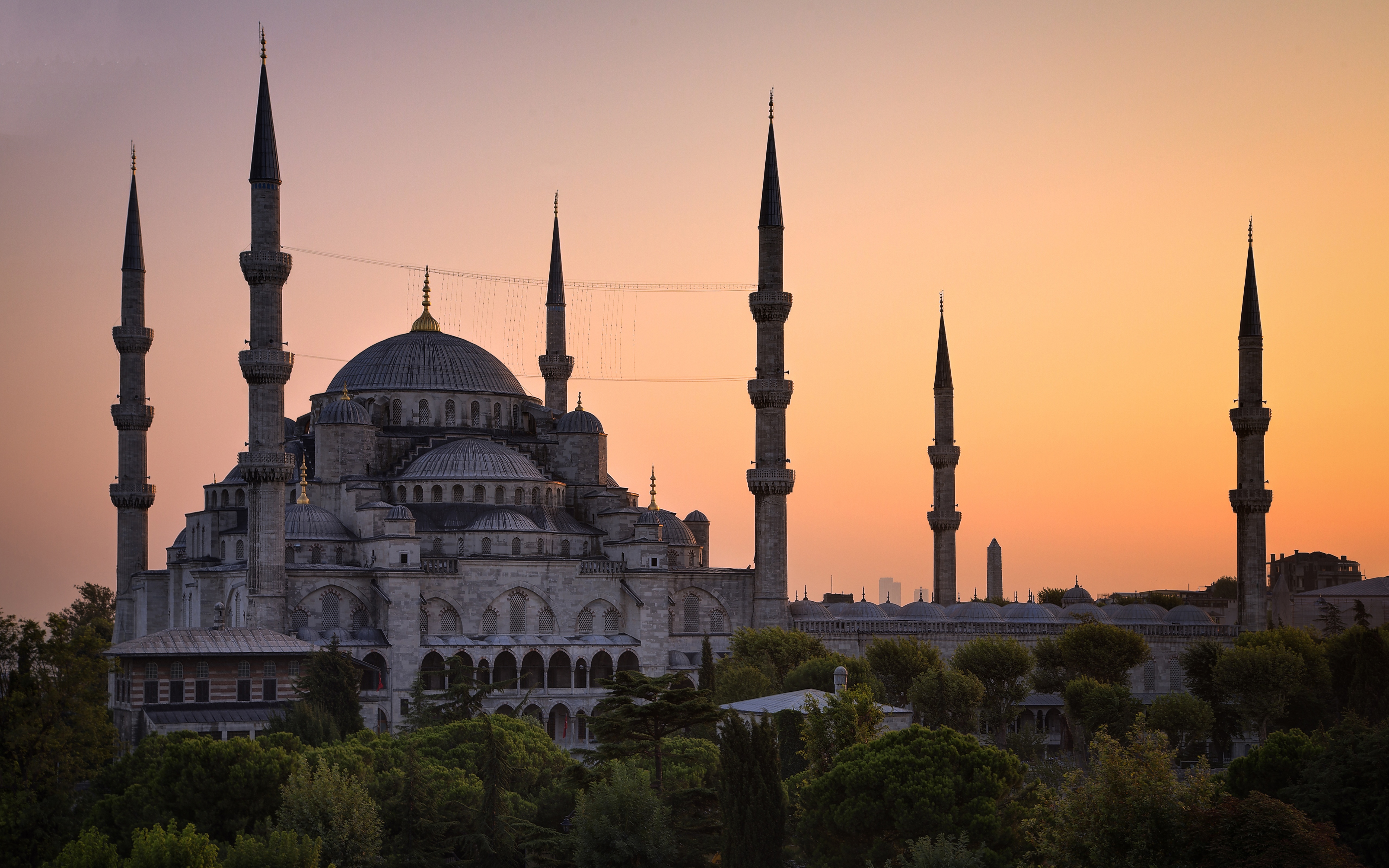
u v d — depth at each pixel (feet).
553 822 356.38
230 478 640.99
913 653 586.04
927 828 290.15
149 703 485.97
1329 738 316.40
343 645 562.66
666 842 309.83
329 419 632.38
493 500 636.89
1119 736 525.75
